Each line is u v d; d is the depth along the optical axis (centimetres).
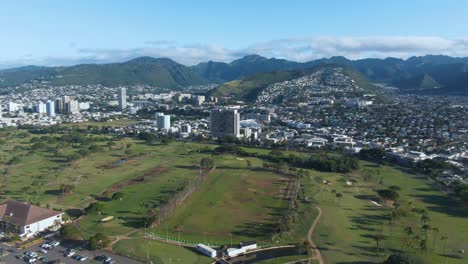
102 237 19912
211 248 19562
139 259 18650
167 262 18350
